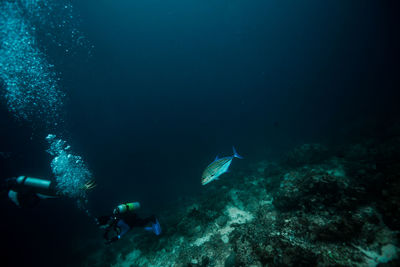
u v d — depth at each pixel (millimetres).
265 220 4785
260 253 3496
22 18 11461
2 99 12289
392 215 3277
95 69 19906
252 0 26969
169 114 27688
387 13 21781
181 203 10125
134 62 23109
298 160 8234
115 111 23359
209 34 27891
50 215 13859
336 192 4180
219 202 7039
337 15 27516
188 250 5098
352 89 26469
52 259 9180
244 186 7855
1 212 11906
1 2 10125
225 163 2658
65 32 15398
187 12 24094
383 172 4637
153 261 5438
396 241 3018
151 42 23562
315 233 3492
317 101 28516
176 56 26438
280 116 27781
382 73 25578
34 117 14023
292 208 4805
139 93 24781
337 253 3076
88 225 12531
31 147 14289
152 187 16547
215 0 24891
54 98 15859
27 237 11461
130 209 3822
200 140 25547
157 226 4219
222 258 4332
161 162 22234
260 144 18328
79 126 20453
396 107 12953
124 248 7352
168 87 26984
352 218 3455
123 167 21953
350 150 7625
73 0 15805
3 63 11312
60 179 9508
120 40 20984
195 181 14625
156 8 21641
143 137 25203
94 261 7430
